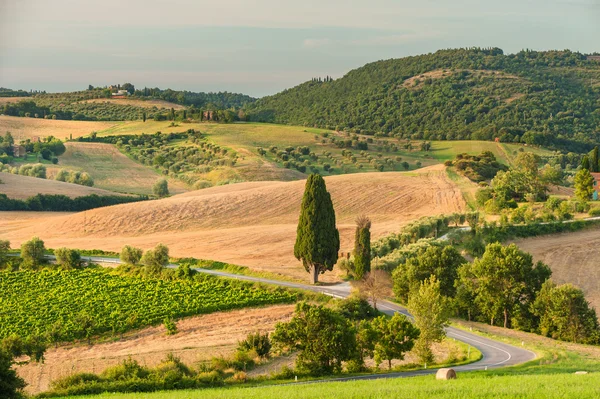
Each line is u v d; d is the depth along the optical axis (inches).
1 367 2066.9
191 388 2191.2
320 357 2488.9
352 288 4047.7
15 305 4089.6
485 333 3287.4
